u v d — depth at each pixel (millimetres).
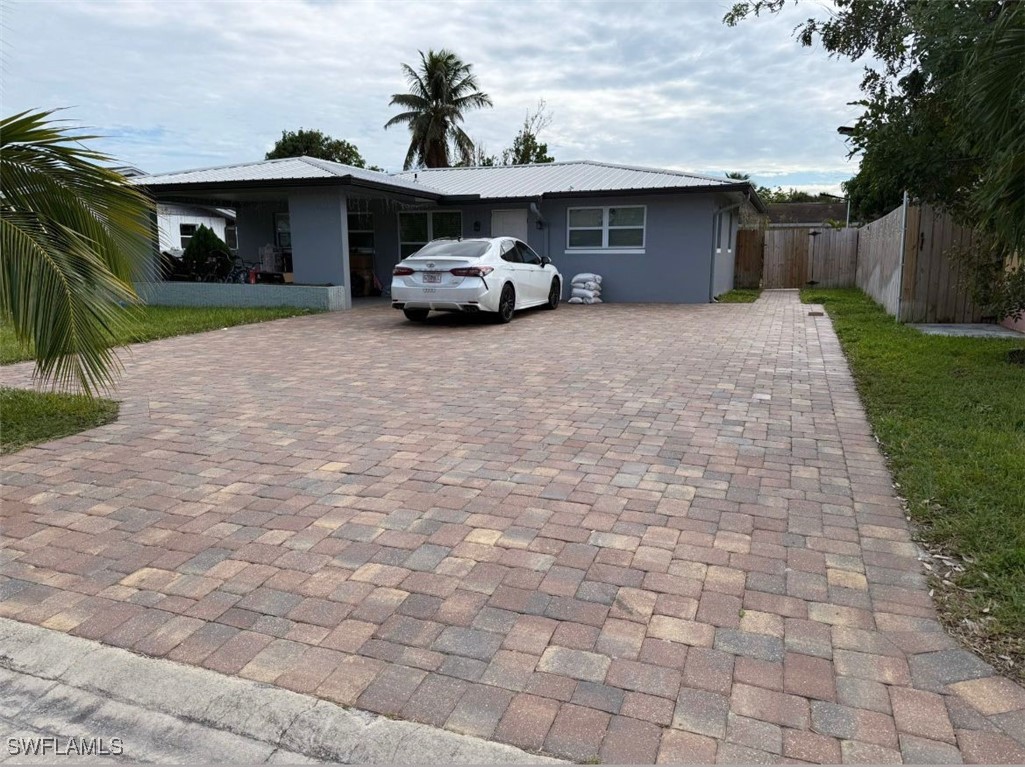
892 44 8773
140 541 3900
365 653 2902
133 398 7176
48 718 2617
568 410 6582
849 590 3318
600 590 3344
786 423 6098
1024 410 5973
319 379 8094
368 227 19734
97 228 5824
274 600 3295
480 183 19531
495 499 4422
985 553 3502
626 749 2375
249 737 2496
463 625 3086
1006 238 7527
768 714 2531
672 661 2826
